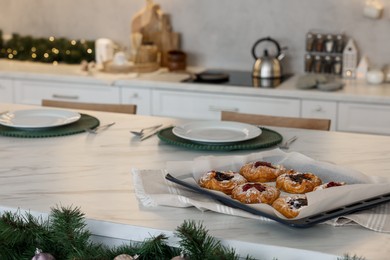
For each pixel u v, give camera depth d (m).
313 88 3.48
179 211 1.44
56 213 1.36
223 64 4.21
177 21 4.23
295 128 2.32
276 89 3.45
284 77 3.87
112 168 1.78
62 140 2.09
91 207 1.46
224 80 3.71
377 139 2.16
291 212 1.35
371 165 1.84
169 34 4.21
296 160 1.72
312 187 1.53
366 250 1.24
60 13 4.49
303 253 1.24
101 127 2.28
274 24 4.04
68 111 2.38
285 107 3.46
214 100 3.58
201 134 2.13
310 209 1.33
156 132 2.20
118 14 4.38
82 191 1.58
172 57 4.04
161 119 2.44
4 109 2.62
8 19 4.59
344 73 3.83
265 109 3.50
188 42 4.24
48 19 4.53
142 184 1.56
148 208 1.46
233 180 1.54
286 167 1.72
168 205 1.47
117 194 1.56
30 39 4.48
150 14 4.19
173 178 1.52
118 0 4.36
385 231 1.32
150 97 3.71
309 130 2.29
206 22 4.17
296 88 3.47
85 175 1.71
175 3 4.20
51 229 1.37
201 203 1.42
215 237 1.29
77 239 1.31
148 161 1.86
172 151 1.98
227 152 1.97
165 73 3.96
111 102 3.78
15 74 3.95
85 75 3.84
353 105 3.34
